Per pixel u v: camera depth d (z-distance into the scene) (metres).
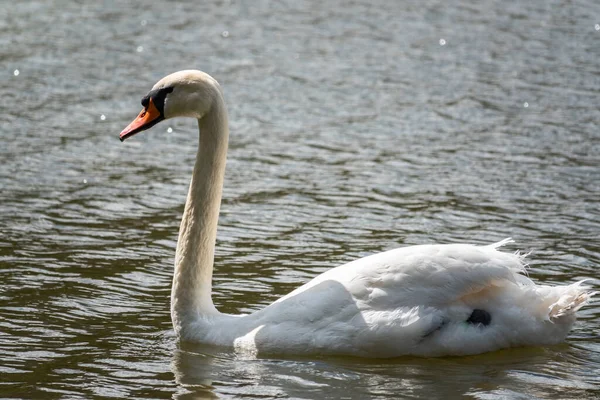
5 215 15.55
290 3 33.72
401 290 10.48
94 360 10.70
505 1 33.75
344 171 18.31
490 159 18.91
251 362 10.56
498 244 10.88
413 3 33.59
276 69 25.62
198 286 11.22
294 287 13.03
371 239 14.90
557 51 27.16
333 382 10.06
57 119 21.09
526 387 9.98
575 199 16.64
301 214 16.02
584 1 33.72
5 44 27.19
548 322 10.53
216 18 31.31
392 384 10.01
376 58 26.80
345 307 10.56
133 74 24.78
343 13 32.16
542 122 21.23
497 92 23.58
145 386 10.05
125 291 12.84
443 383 10.03
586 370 10.42
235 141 20.11
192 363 10.60
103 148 19.42
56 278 13.15
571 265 13.76
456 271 10.44
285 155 19.27
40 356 10.78
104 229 15.15
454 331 10.41
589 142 19.84
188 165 18.66
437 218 15.80
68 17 30.83
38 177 17.52
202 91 11.06
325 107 22.56
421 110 22.28
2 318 11.80
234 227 15.38
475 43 28.22
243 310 12.21
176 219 15.75
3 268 13.40
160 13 31.84
